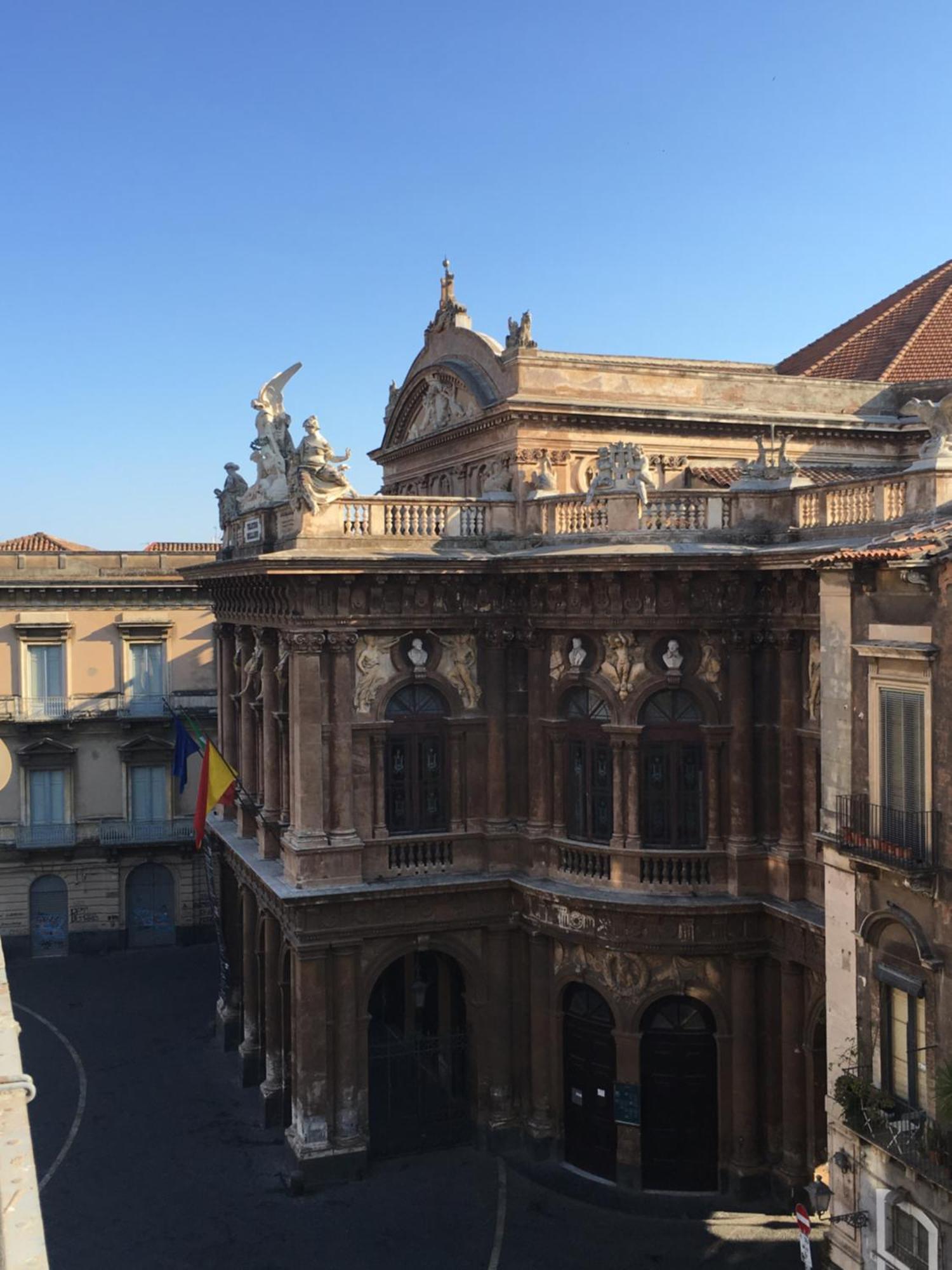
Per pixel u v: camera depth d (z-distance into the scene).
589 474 40.25
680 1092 33.03
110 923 59.28
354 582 34.16
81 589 58.78
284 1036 37.88
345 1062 34.03
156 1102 40.03
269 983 38.12
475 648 36.09
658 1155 33.03
